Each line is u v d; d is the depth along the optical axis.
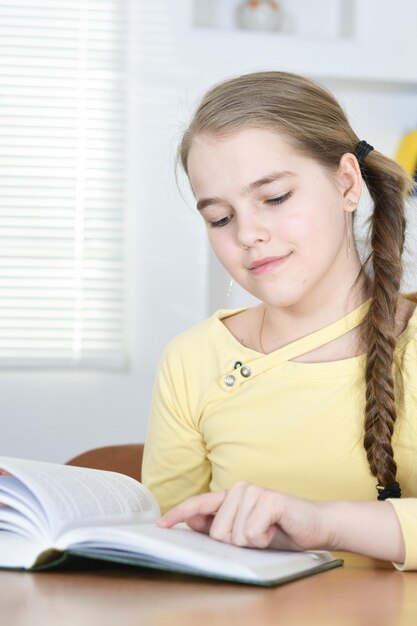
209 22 3.64
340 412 1.30
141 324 3.54
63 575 0.89
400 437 1.27
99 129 3.57
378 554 0.97
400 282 1.33
